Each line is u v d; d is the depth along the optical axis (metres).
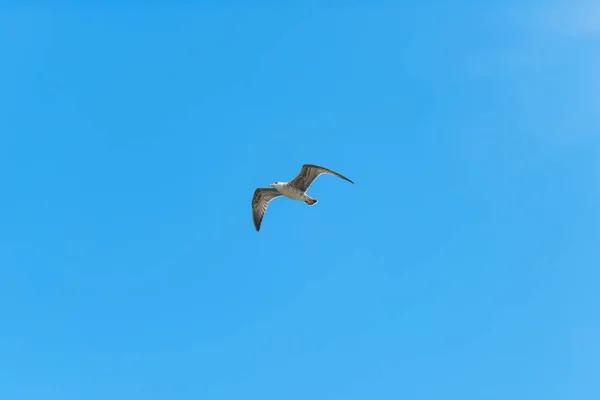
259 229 40.12
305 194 36.78
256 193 39.75
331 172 35.22
